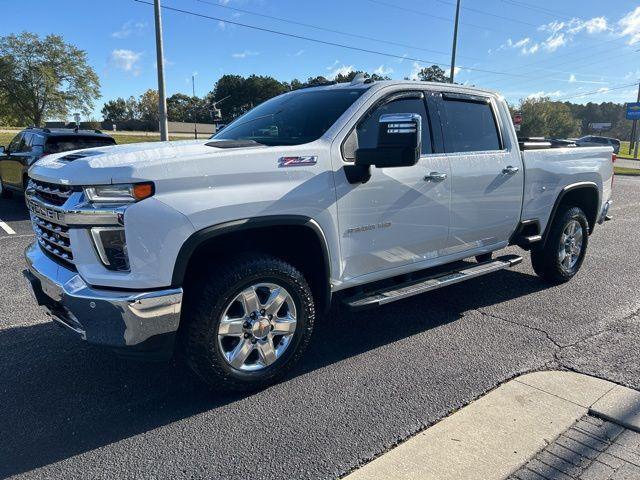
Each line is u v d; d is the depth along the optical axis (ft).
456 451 8.80
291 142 11.64
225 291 9.84
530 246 17.51
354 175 11.44
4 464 8.52
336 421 9.82
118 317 9.01
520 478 8.12
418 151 10.31
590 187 18.88
